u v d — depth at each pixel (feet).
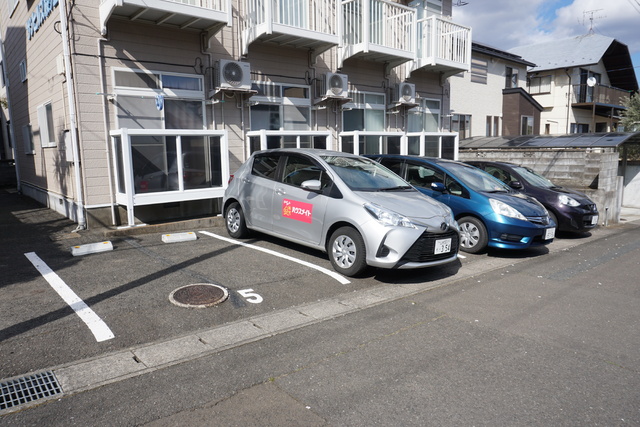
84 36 25.48
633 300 16.89
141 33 27.53
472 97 62.34
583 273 20.68
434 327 13.84
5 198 42.09
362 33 39.47
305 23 33.14
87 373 10.53
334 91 36.32
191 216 29.94
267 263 20.03
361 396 9.86
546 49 87.04
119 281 17.16
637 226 35.83
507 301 16.48
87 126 25.85
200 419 8.91
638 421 9.11
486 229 23.03
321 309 15.07
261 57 33.71
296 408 9.36
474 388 10.30
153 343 12.19
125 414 9.00
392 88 43.21
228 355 11.63
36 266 18.95
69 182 28.81
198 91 30.30
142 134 24.86
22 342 12.06
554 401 9.82
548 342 12.92
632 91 90.53
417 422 8.98
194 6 26.22
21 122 42.22
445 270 20.48
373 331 13.41
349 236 18.29
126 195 24.93
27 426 8.55
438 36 43.09
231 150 32.53
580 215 28.76
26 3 33.94
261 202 22.25
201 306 14.75
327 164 20.18
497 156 48.11
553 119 80.38
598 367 11.44
